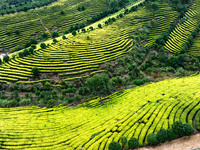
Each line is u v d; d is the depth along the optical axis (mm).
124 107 54125
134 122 45812
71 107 58031
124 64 85688
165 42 105562
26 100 60250
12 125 47562
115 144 35219
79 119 50531
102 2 169875
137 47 97688
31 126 47562
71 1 172250
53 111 55594
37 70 74125
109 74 78875
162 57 87188
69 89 66062
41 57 86875
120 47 98750
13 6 176125
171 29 112625
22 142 42062
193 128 40344
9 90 69438
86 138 42500
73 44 98625
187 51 98750
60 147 40562
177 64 83812
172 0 142250
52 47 95938
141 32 112000
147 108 51312
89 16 150875
